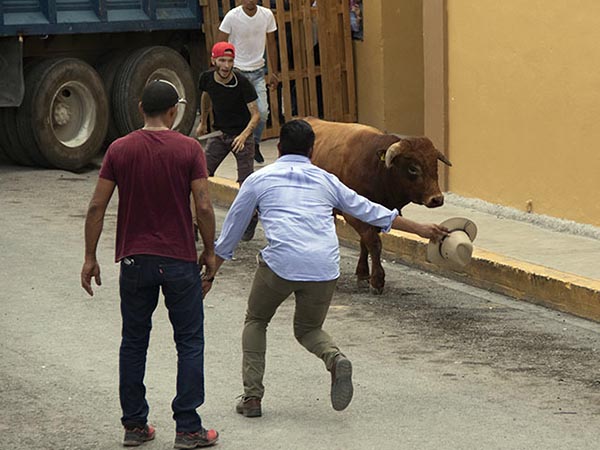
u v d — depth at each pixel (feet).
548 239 77.77
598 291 62.75
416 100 120.16
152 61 111.86
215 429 47.06
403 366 55.16
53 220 88.43
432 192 64.80
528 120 84.17
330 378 53.47
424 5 93.86
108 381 53.36
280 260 46.57
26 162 108.78
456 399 50.37
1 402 50.60
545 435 46.01
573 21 79.20
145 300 44.62
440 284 71.51
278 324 62.44
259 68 103.55
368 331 61.16
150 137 44.14
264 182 47.11
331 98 120.98
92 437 46.62
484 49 87.76
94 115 108.37
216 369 55.06
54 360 56.44
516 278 67.92
